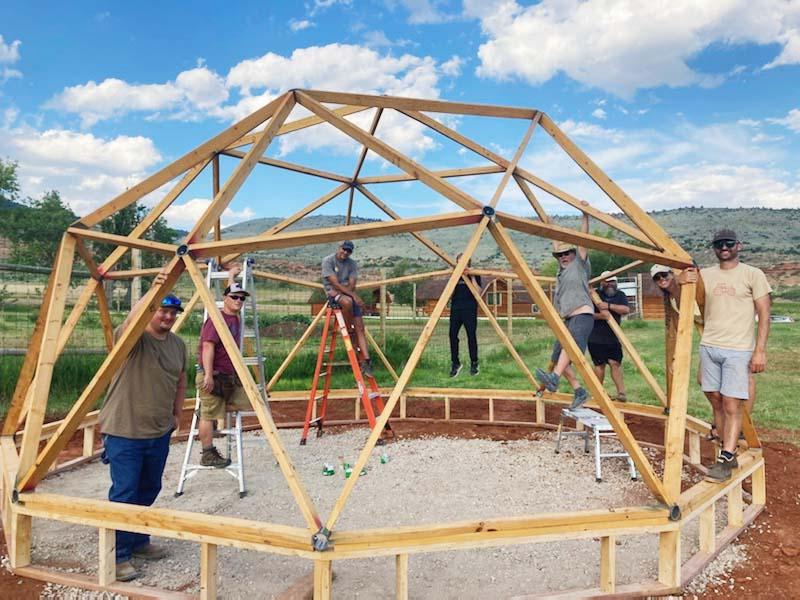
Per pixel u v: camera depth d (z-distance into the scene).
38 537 3.87
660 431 6.91
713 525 3.46
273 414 8.23
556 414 8.15
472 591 3.13
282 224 7.58
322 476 5.34
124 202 3.91
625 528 2.93
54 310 3.65
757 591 3.11
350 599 3.02
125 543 3.30
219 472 5.47
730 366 4.05
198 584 3.22
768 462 5.47
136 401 3.47
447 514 4.32
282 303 16.27
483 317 26.14
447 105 4.23
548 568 3.40
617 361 7.42
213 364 4.86
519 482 5.08
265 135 3.67
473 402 9.09
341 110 6.06
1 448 4.21
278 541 2.71
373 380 7.29
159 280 3.20
